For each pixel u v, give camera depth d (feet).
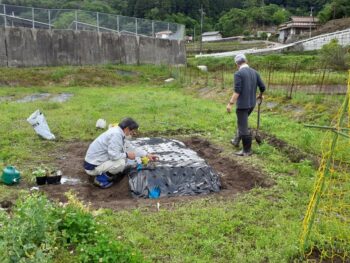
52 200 18.11
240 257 13.16
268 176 21.38
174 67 91.25
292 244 13.79
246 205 17.39
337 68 92.12
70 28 89.10
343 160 23.22
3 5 82.79
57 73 72.23
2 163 23.24
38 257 11.23
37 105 44.45
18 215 13.04
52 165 23.76
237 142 27.09
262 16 293.84
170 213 16.44
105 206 17.46
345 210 16.92
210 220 15.69
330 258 13.39
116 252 12.49
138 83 75.15
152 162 20.79
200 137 30.76
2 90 59.57
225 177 22.31
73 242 13.17
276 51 184.55
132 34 94.38
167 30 98.73
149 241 13.99
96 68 79.92
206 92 56.59
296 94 44.06
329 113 35.60
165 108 42.78
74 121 35.17
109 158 20.71
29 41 78.69
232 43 245.45
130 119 21.08
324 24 232.12
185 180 19.89
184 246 13.75
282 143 27.22
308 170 21.75
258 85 25.71
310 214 14.26
